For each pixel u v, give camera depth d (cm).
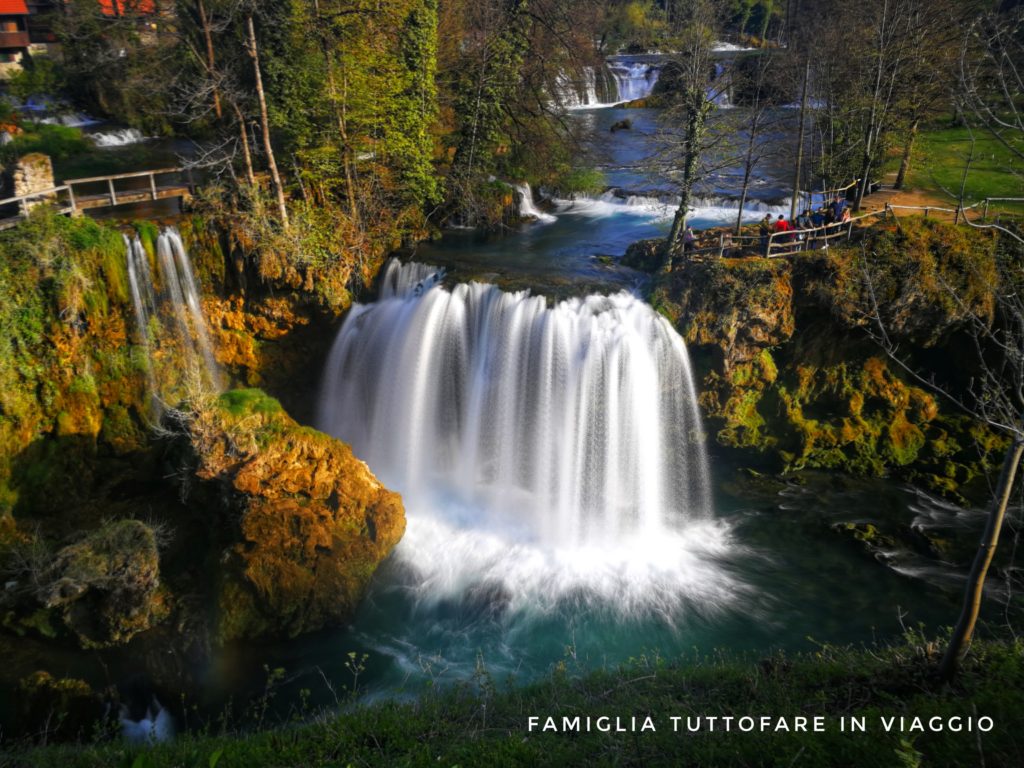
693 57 2538
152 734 1438
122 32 4178
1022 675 1115
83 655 1712
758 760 958
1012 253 2342
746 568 2059
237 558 1809
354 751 1155
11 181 2406
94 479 2208
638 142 4706
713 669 1423
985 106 1117
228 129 2872
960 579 1953
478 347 2422
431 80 3095
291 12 2731
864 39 3366
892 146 3488
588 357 2188
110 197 2514
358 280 2723
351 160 2827
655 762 1003
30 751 1334
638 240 3097
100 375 2277
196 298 2492
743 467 2425
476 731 1184
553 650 1797
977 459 2350
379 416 2583
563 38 3662
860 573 2009
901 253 2317
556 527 2236
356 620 1886
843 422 2412
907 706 1077
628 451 2223
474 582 2017
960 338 2436
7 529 2003
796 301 2341
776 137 3997
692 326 2316
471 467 2441
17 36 5591
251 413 1922
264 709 1525
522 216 3438
